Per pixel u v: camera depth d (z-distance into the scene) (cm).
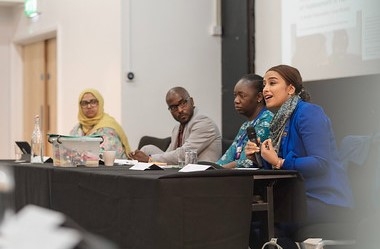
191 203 239
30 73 820
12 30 838
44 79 786
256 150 302
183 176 238
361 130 478
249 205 252
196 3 633
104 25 624
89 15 650
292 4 554
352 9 491
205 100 637
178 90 440
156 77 614
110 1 614
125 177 253
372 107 469
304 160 279
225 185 247
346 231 278
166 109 619
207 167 267
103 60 628
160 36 616
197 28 634
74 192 299
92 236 83
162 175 240
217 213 244
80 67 669
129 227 251
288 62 561
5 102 843
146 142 548
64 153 339
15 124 837
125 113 600
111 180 264
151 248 237
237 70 621
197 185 241
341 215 286
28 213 82
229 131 629
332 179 287
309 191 286
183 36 627
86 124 477
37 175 339
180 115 439
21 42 820
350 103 490
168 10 620
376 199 289
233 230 248
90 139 344
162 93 617
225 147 507
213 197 244
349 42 495
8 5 809
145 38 609
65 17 699
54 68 770
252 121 358
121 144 473
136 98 605
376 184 288
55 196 319
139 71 607
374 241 264
